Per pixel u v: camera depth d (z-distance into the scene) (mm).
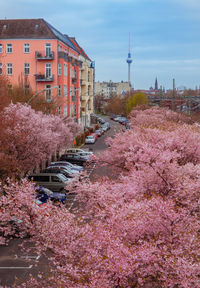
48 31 53281
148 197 11719
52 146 26500
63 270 7840
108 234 8781
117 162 20688
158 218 8898
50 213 9539
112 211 9844
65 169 30438
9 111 24141
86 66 80438
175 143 17500
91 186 12156
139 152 15844
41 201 20750
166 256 7949
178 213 9266
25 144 22297
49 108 38188
